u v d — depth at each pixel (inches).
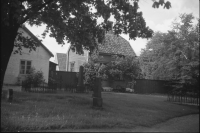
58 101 491.5
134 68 997.2
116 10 456.4
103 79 922.1
